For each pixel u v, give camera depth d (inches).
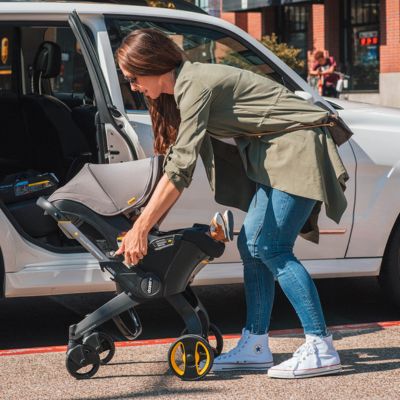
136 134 200.4
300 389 175.9
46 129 243.4
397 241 230.8
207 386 178.7
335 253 227.0
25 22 210.8
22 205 220.7
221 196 184.1
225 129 176.2
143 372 188.9
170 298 179.8
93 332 182.1
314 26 992.2
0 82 267.4
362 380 181.0
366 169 226.1
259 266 184.7
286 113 175.3
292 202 176.1
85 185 181.0
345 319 238.5
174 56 172.2
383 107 246.1
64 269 209.5
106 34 214.7
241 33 226.7
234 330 227.9
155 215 168.9
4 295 209.0
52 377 186.9
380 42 913.5
